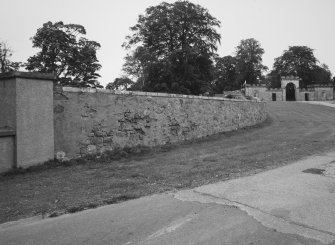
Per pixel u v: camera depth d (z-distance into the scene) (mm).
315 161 8164
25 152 7742
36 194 5746
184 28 52562
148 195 5531
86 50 49625
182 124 13305
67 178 7016
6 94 7707
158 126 11992
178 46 53438
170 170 7547
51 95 8359
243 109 19047
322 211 4590
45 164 8188
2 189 6176
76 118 9062
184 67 49531
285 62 88812
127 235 3904
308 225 4105
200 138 14109
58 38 47031
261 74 89875
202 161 8641
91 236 3900
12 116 7605
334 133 14969
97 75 51000
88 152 9367
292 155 9039
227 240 3717
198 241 3707
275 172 6996
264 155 9164
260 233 3885
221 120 16312
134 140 10930
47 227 4207
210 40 54281
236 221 4258
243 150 10359
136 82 64125
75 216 4586
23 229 4164
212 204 4941
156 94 11914
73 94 8984
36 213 4754
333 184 5996
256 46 88938
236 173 6980
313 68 87625
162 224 4215
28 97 7801
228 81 90375
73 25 49469
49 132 8305
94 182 6574
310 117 26750
